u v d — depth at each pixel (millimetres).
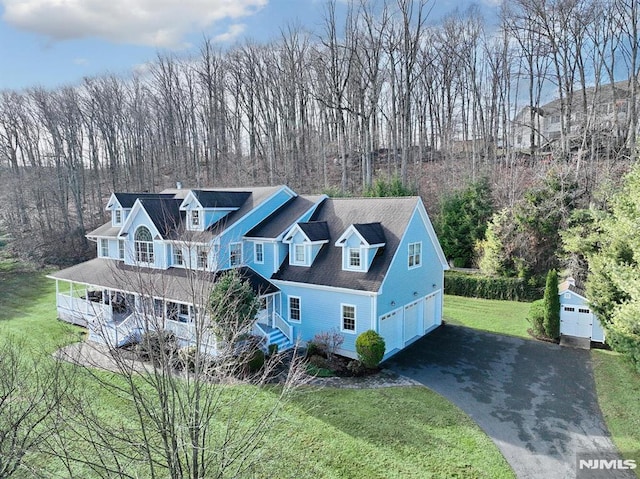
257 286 21188
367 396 15648
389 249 20203
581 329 21484
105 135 56969
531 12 41625
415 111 57094
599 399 15305
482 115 50719
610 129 38188
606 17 38969
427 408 14758
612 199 20734
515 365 18578
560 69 45500
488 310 27516
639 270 15547
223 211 23594
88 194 59719
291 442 12500
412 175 48812
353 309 19391
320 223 22734
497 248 30406
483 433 13211
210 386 8430
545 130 56844
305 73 53625
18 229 49969
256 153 58938
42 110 55781
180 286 19797
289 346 20844
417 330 22859
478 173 41125
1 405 8539
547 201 28875
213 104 58031
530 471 11406
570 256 27578
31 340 20953
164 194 29109
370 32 42375
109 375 15570
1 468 7859
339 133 51906
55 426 7582
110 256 26844
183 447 7016
